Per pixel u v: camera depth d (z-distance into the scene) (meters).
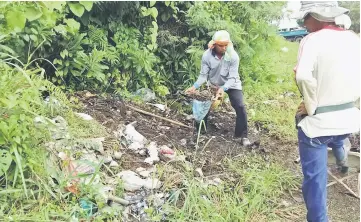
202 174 4.27
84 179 3.58
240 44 7.54
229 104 6.72
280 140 5.60
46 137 3.64
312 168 3.45
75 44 5.39
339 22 3.39
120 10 5.95
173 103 6.16
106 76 5.75
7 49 4.04
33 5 4.57
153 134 4.99
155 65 6.47
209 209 3.65
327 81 3.34
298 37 14.14
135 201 3.62
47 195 3.31
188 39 6.81
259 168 4.67
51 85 4.50
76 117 4.50
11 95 3.36
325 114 3.36
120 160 4.14
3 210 3.14
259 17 8.26
